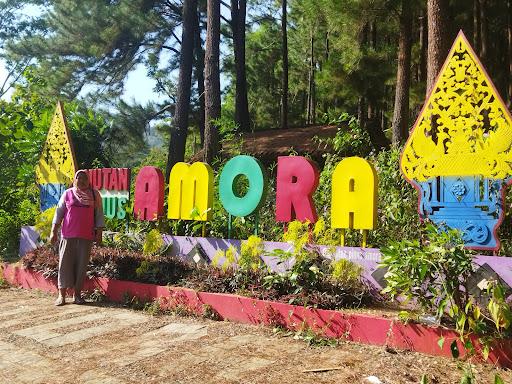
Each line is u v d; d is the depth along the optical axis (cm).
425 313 466
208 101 1335
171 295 618
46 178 1003
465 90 548
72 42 2562
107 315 599
